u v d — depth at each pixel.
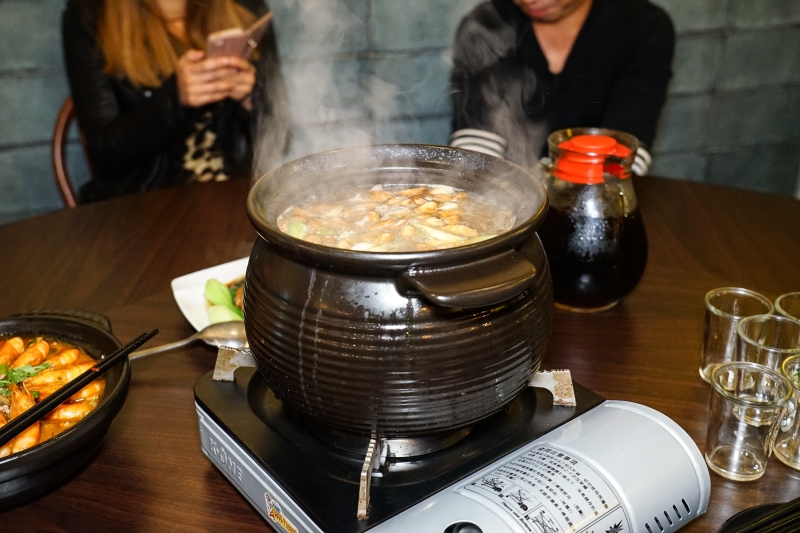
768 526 0.76
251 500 0.89
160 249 1.61
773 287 1.39
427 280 0.72
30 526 0.86
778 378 0.97
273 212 0.89
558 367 1.15
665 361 1.18
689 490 0.83
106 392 0.95
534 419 0.92
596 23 2.64
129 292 1.42
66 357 1.05
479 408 0.82
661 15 2.70
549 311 0.87
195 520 0.88
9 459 0.81
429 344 0.76
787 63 3.71
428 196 1.02
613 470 0.81
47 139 2.99
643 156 2.21
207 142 2.87
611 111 2.65
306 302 0.77
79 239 1.66
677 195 1.85
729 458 0.97
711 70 3.61
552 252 1.27
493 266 0.74
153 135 2.65
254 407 0.95
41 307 1.36
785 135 3.90
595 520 0.76
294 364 0.80
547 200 0.82
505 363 0.80
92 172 2.87
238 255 1.59
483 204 0.98
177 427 1.05
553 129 2.74
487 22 2.72
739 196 1.83
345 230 0.91
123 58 2.73
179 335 1.27
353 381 0.77
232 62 2.57
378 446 0.82
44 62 2.87
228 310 1.26
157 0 2.73
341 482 0.81
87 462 0.97
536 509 0.75
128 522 0.87
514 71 2.75
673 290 1.40
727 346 1.14
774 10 3.56
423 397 0.78
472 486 0.79
